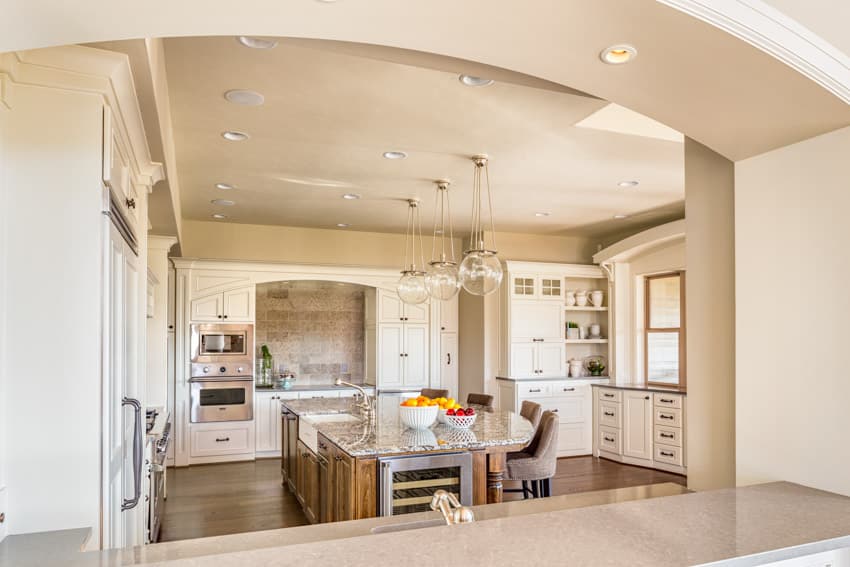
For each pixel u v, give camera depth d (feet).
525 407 16.96
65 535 5.31
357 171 15.88
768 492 6.31
